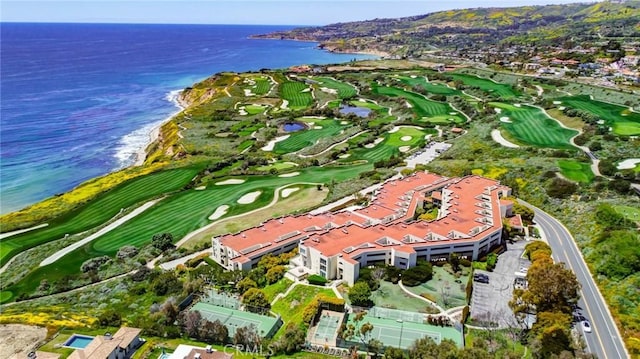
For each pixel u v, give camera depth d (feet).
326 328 207.82
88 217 366.22
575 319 208.23
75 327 213.25
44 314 228.02
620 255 240.53
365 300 222.69
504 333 201.57
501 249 277.85
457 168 406.41
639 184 331.36
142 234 331.36
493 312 218.18
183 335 206.69
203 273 260.21
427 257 263.29
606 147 421.18
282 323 217.97
